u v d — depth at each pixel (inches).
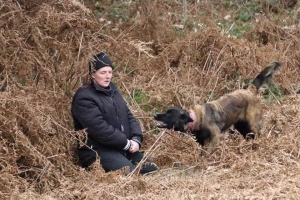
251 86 395.5
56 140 339.9
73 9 407.5
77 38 390.6
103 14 614.5
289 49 556.7
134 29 553.9
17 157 316.2
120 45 429.4
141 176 316.8
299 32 584.1
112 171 325.4
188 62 494.6
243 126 389.4
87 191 298.0
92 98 340.8
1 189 298.5
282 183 295.0
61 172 330.0
